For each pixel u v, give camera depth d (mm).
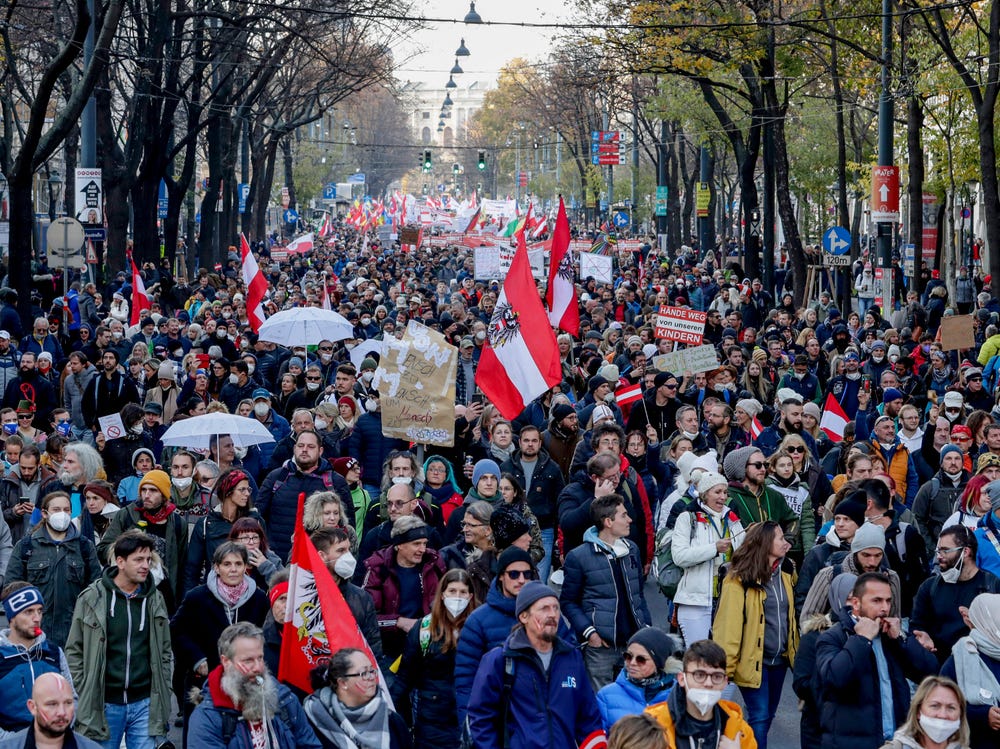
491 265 36969
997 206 28312
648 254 57344
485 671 7215
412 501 10367
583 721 7230
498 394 14234
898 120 41781
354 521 12055
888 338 24172
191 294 37781
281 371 19344
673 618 10273
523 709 7137
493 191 161750
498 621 7863
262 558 9164
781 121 37750
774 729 10750
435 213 89938
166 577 9445
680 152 66438
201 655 8742
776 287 49500
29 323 24625
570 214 107250
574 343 23906
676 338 20594
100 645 8664
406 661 8336
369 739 7012
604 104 68812
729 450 14844
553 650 7223
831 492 12617
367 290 32031
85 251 29734
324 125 128625
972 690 7738
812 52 37156
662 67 36000
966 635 8812
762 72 35844
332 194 120062
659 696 7184
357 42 54219
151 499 10422
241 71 49500
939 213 43531
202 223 51938
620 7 35062
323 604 7316
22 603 7984
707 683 6594
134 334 23625
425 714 8312
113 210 37031
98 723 8656
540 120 101938
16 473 12992
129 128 41031
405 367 13688
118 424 15250
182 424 12992
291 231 86625
